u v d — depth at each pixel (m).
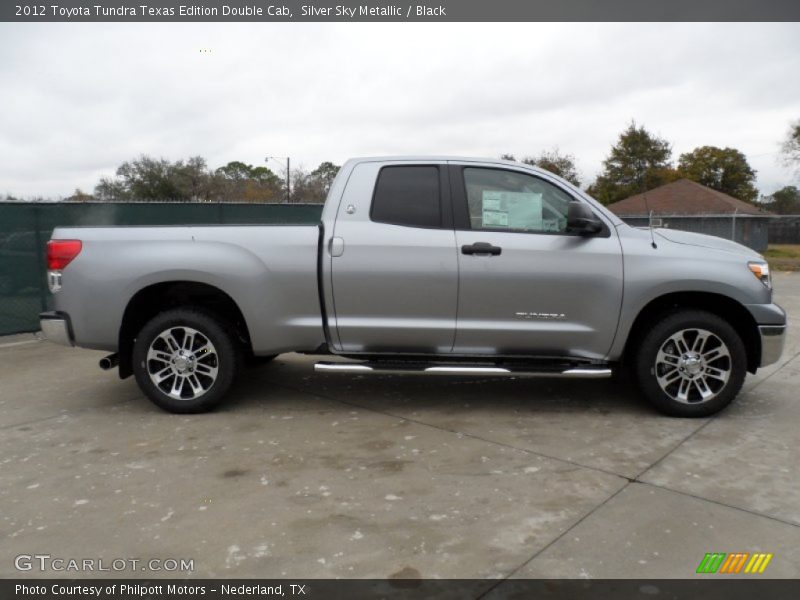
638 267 4.64
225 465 4.01
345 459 4.09
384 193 4.86
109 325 4.86
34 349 7.70
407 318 4.78
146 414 5.07
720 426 4.64
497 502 3.45
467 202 4.81
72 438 4.54
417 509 3.38
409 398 5.44
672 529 3.14
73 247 4.86
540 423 4.75
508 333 4.74
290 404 5.29
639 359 4.76
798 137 42.81
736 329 4.96
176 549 3.01
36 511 3.42
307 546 3.02
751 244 30.50
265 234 4.83
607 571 2.79
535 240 4.70
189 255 4.78
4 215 8.22
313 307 4.83
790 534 3.09
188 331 4.92
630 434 4.49
